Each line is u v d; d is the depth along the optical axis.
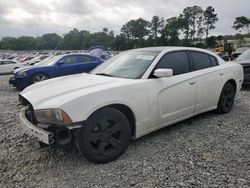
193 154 3.66
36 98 3.46
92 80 3.91
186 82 4.39
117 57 4.86
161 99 4.02
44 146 3.85
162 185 2.93
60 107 3.08
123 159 3.56
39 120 3.29
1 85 12.32
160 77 3.98
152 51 4.47
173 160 3.49
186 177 3.07
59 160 3.59
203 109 4.90
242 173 3.13
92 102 3.26
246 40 75.94
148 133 4.07
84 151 3.29
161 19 99.38
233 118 5.25
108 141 3.46
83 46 108.81
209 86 4.89
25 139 4.39
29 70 9.92
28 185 3.05
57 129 3.18
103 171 3.27
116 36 101.94
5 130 4.88
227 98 5.52
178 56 4.50
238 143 4.02
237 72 5.66
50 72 10.16
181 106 4.37
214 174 3.12
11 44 110.38
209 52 5.22
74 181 3.08
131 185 2.96
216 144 3.99
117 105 3.59
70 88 3.56
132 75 4.02
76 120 3.13
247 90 8.67
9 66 20.53
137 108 3.71
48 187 2.99
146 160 3.51
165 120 4.16
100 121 3.36
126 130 3.59
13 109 6.54
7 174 3.30
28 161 3.61
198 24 95.31
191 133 4.45
